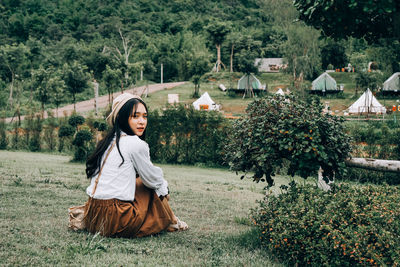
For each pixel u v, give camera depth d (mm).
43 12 131125
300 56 56031
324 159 3516
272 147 3639
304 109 3602
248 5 153625
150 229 3676
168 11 149875
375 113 41125
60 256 2918
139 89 68750
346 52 80875
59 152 20781
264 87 60125
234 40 80188
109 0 144875
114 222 3504
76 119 15422
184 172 13719
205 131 17688
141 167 3535
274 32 105625
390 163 3682
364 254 2795
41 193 5652
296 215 3281
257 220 3758
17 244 3150
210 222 4668
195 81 58656
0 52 62094
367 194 3613
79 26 126500
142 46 112688
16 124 22562
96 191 3555
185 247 3504
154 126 18109
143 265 2855
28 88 63219
